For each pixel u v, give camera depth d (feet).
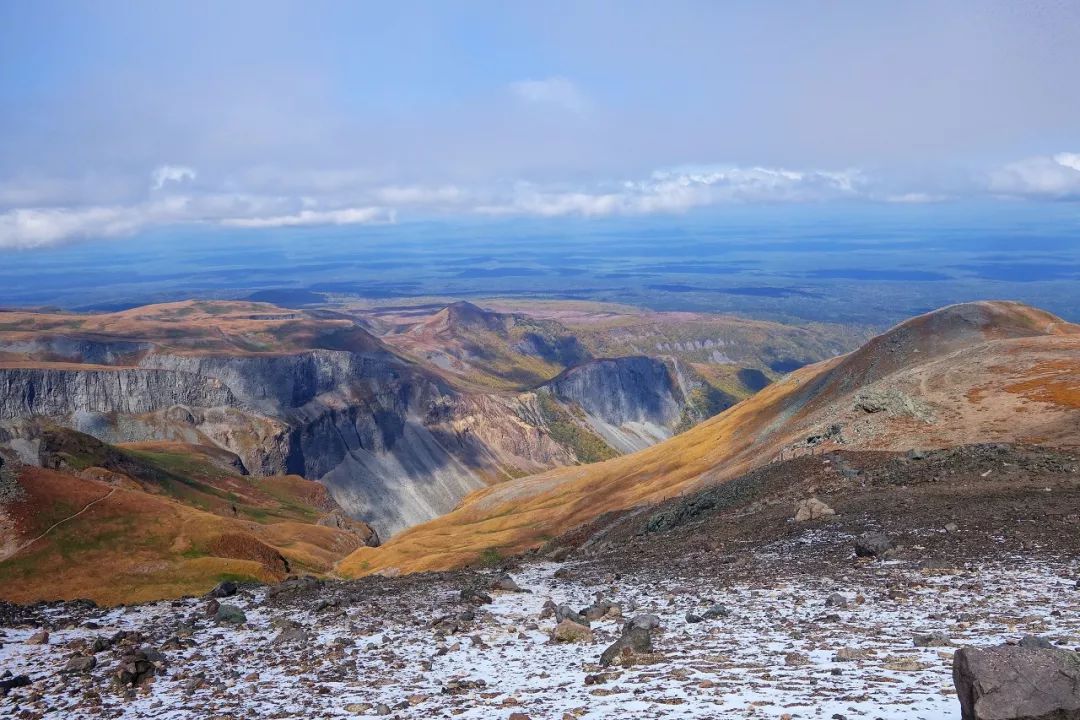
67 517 484.74
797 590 111.75
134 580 446.19
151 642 104.47
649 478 506.48
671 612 105.09
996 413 248.32
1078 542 120.88
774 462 278.26
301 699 73.46
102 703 77.97
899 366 436.76
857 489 206.90
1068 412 233.96
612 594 126.11
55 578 439.22
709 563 150.30
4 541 460.55
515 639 94.27
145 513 505.66
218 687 80.48
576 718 57.62
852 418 282.77
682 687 63.87
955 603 93.40
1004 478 185.26
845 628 84.64
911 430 252.42
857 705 53.67
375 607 121.39
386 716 64.64
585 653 83.92
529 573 176.04
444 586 144.87
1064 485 168.45
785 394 536.83
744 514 220.43
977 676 45.03
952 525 143.54
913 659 67.00
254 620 118.42
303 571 539.29
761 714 53.72
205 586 442.09
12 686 84.64
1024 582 101.65
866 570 120.98
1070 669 44.16
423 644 94.53
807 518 177.27
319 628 107.96
